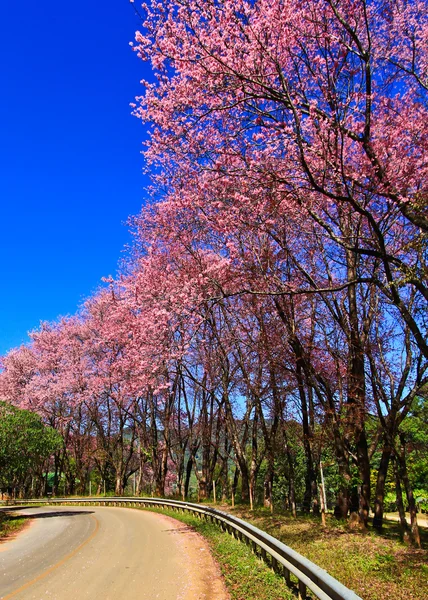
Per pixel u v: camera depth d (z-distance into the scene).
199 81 10.46
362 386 14.37
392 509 30.45
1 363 44.47
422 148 11.30
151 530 16.83
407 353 13.87
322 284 16.50
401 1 11.47
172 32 10.22
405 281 9.49
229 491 31.53
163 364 18.33
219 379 25.45
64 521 22.39
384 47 11.83
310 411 19.30
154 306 17.25
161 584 8.09
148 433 37.66
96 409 40.62
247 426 27.73
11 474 25.95
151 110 11.51
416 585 7.63
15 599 7.52
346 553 10.41
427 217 9.81
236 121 11.94
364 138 9.95
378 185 10.12
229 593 7.18
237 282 16.19
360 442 14.66
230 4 9.84
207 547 12.05
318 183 11.38
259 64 10.23
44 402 40.25
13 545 15.12
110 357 34.09
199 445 32.53
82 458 46.22
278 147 11.90
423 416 15.38
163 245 21.44
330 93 10.78
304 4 10.23
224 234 15.21
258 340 18.67
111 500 34.59
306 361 15.18
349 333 14.34
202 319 15.62
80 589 8.01
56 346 40.84
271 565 8.35
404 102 12.22
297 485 33.09
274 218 13.46
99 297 35.91
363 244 13.76
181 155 12.77
